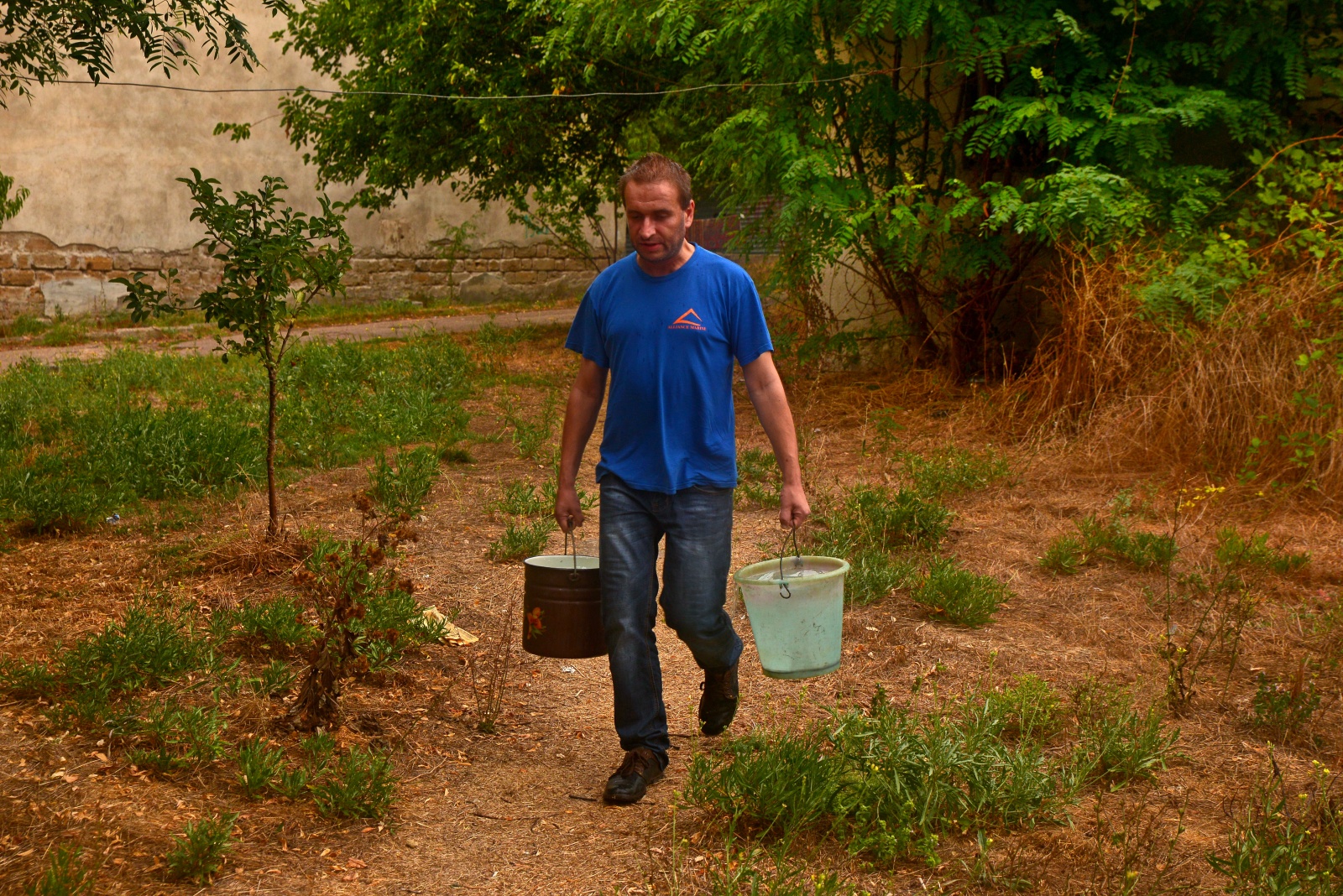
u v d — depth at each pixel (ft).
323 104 54.13
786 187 31.07
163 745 11.84
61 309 57.67
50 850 9.91
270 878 9.83
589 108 46.03
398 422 29.78
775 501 23.44
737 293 11.09
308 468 26.03
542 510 22.71
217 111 61.05
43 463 24.29
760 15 31.45
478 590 18.37
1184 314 25.99
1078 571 19.13
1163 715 13.38
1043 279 34.37
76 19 23.47
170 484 23.20
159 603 16.46
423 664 15.11
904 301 36.19
